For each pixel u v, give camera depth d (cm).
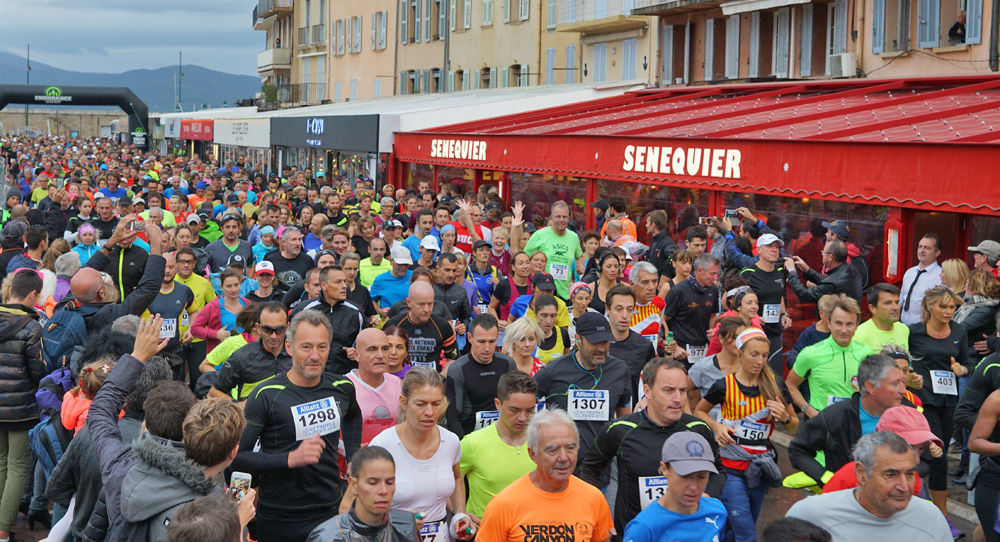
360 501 456
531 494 489
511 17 3838
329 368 864
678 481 477
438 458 557
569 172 1748
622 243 1288
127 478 430
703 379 684
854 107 1452
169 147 6378
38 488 737
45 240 1093
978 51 1847
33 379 723
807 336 870
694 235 1108
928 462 592
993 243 901
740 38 2569
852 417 598
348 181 2803
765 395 640
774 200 1253
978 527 670
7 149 5712
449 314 905
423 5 4662
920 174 1000
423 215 1355
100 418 508
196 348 998
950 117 1198
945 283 905
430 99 3481
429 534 552
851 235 1127
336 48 5781
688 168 1406
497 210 1543
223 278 995
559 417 486
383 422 645
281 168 3762
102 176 2236
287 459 542
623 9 3020
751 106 1764
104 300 829
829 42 2309
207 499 373
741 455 639
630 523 491
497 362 693
